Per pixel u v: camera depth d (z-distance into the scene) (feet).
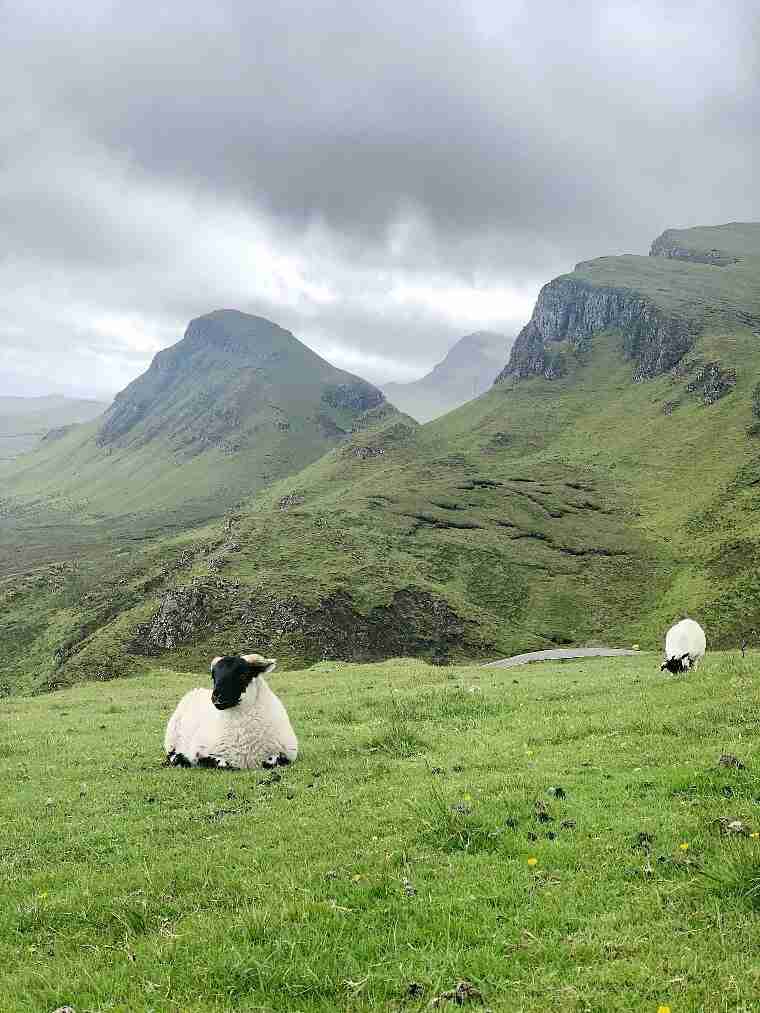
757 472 572.92
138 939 20.27
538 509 604.08
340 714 64.90
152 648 400.26
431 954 17.78
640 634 391.65
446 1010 15.37
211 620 410.72
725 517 518.37
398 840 26.30
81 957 19.54
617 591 457.27
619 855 23.11
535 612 443.73
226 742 42.47
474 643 403.34
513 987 16.21
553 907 19.93
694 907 19.12
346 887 22.15
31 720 80.33
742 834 23.43
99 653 395.75
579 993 15.55
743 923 17.75
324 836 27.96
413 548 512.63
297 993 16.49
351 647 393.29
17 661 499.92
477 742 45.24
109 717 78.38
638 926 18.31
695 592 422.00
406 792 33.30
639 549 512.63
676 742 38.19
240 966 17.54
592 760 36.19
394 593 427.33
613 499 629.51
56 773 46.47
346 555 482.28
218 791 37.65
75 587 608.60
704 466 645.51
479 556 502.79
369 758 43.34
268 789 36.99
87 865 27.86
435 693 72.02
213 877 24.48
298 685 105.19
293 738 44.24
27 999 17.46
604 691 66.44
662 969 16.26
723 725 40.52
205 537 639.35
